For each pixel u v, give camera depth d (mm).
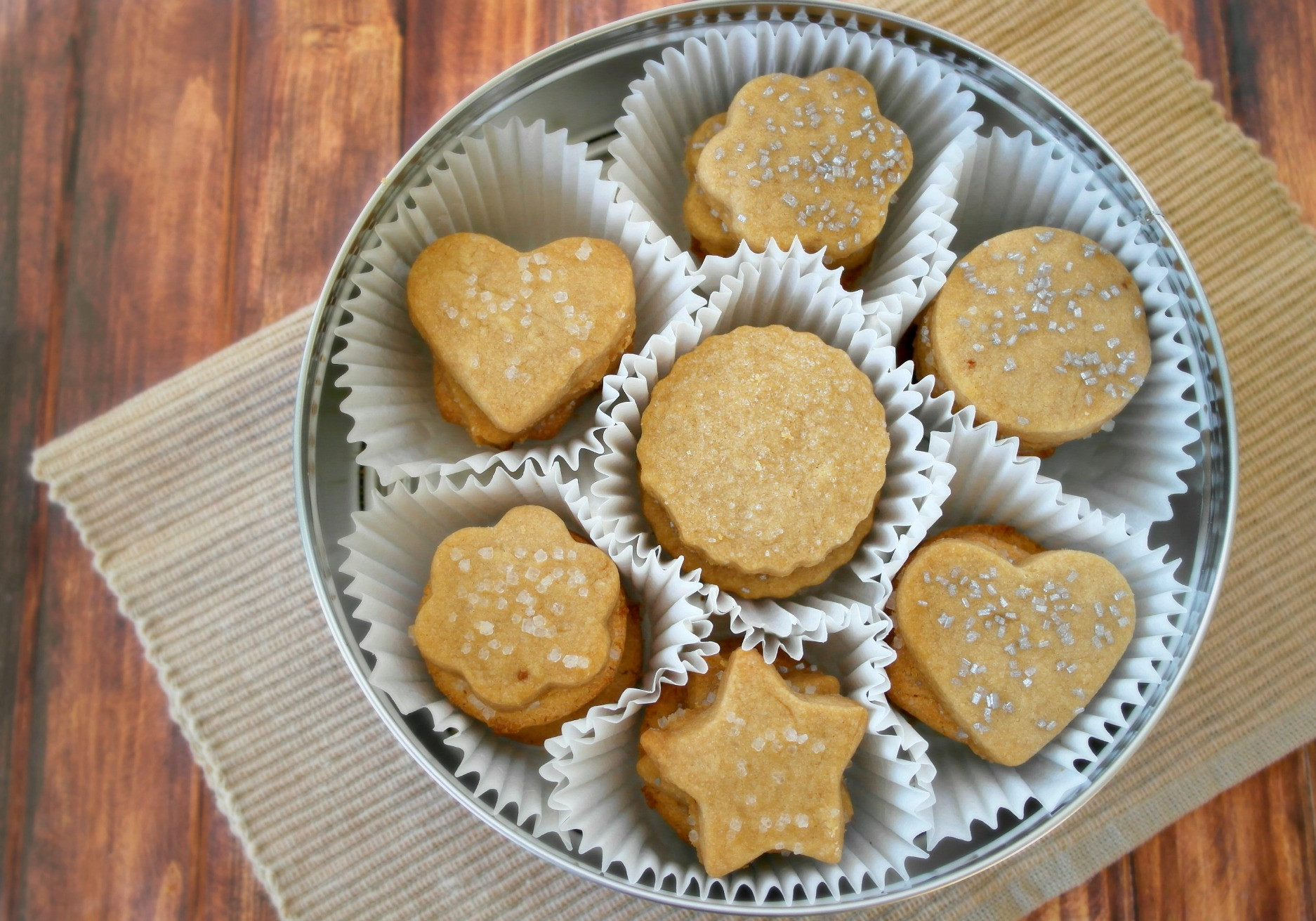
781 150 342
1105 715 328
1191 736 358
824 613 330
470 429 345
